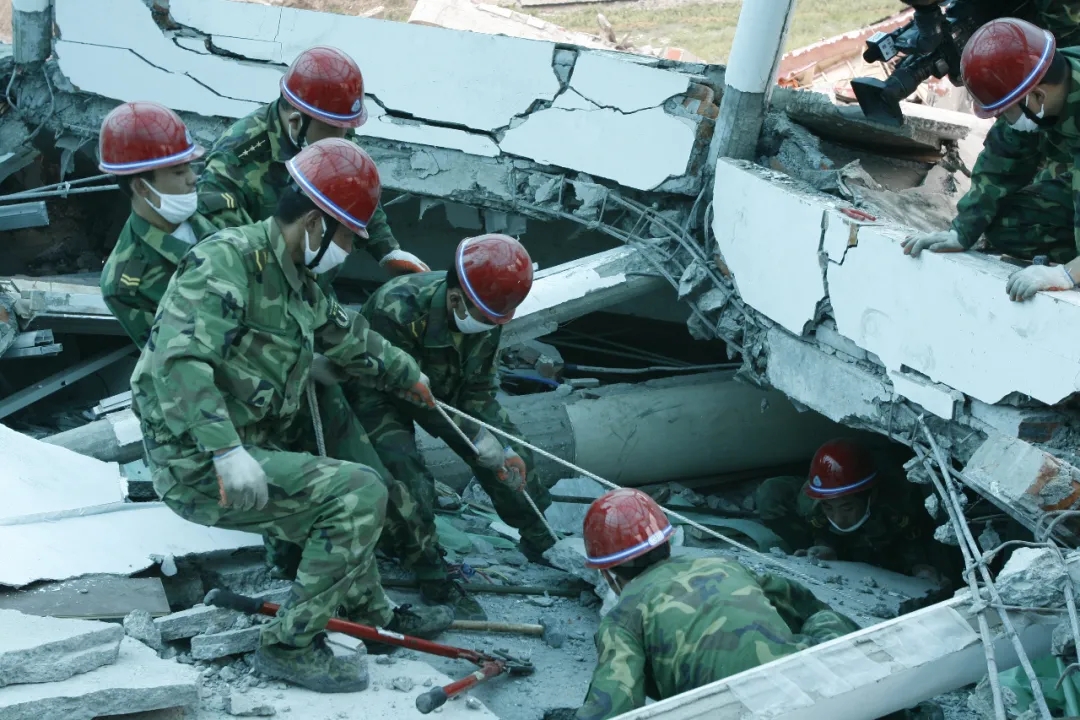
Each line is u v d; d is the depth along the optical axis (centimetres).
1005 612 461
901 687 448
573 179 915
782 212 739
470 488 866
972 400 599
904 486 844
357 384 643
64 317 948
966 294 585
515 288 603
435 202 973
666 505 939
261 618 539
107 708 429
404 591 655
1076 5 689
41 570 528
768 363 785
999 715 418
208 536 597
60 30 1051
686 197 879
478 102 923
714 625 482
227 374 485
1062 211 600
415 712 498
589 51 883
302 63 626
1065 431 568
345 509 489
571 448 906
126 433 750
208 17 997
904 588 804
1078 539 514
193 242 558
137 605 527
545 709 550
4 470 600
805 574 797
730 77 816
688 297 848
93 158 1134
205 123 1027
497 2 1933
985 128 968
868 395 677
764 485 901
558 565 713
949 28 695
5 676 427
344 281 1175
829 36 1886
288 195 482
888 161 894
